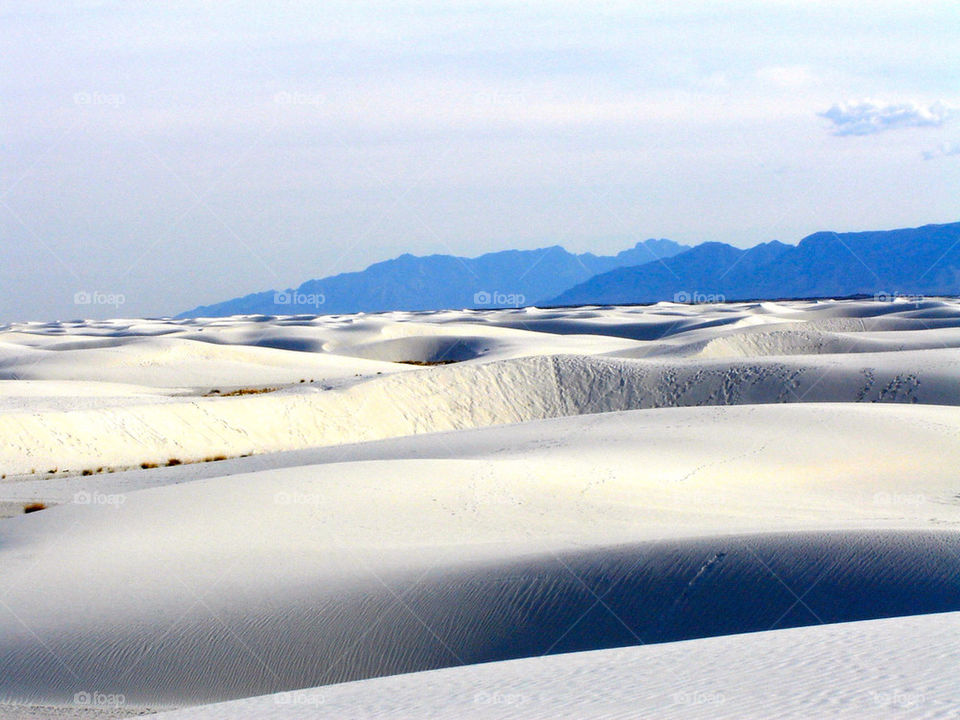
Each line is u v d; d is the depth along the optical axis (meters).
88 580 17.34
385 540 19.81
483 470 25.83
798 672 8.44
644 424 35.59
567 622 14.79
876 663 8.49
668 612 14.72
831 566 15.25
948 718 6.50
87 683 13.86
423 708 8.45
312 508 21.92
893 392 49.28
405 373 58.97
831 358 56.84
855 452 30.36
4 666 14.38
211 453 45.41
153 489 24.53
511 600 15.44
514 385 58.44
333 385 57.50
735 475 27.66
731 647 10.24
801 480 27.53
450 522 21.41
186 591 16.69
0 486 33.84
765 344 78.19
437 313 187.75
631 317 139.25
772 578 15.14
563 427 36.91
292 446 48.84
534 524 21.48
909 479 27.67
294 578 17.02
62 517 22.08
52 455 40.56
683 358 63.84
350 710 8.74
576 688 8.73
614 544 17.56
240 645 14.70
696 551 16.22
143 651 14.62
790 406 37.91
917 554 15.43
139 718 9.86
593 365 59.72
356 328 126.94
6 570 18.11
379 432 52.44
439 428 54.28
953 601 13.96
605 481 25.86
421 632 14.90
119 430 44.47
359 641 14.73
